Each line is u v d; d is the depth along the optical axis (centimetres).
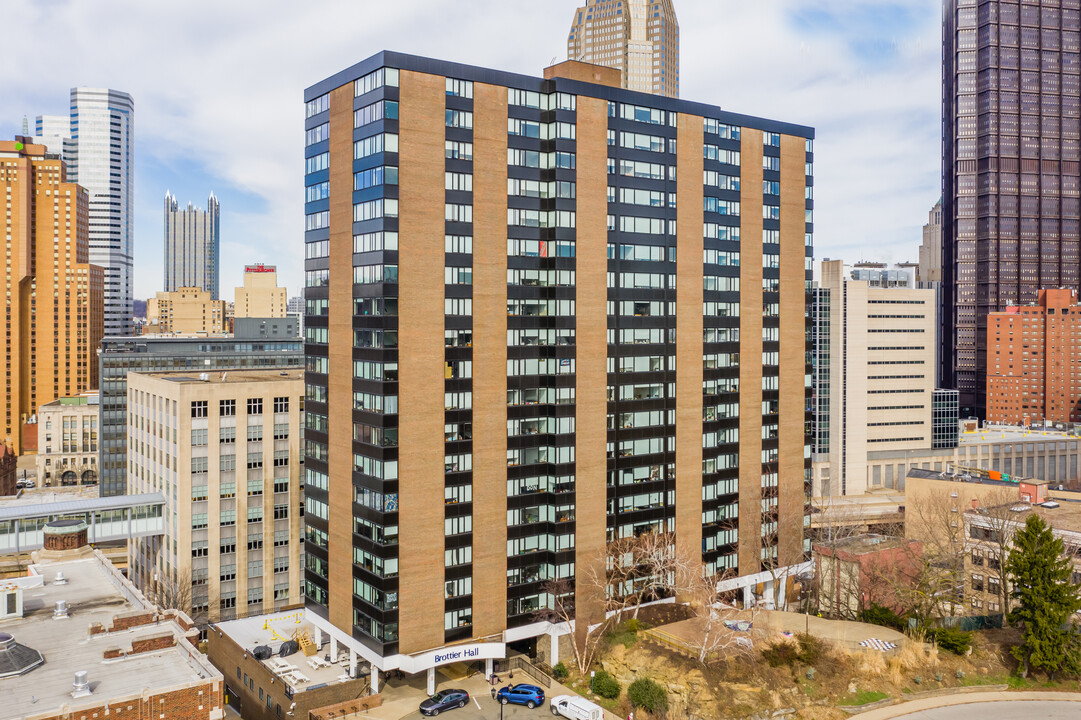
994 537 10681
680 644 8662
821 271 19962
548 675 8775
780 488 11544
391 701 8319
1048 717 7456
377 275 8244
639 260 9931
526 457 9144
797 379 11750
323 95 9212
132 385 13462
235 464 11688
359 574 8550
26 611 7331
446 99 8525
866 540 11069
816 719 7494
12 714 5275
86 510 11281
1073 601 8219
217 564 11556
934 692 8006
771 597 11331
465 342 8694
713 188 10681
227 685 9881
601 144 9556
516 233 9050
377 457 8244
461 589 8669
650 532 10025
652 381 10062
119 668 6097
